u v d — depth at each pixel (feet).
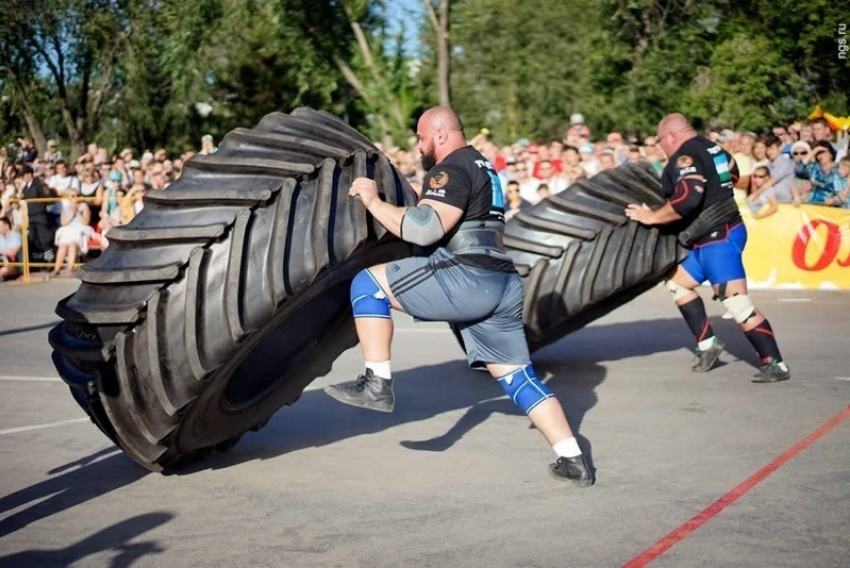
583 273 22.82
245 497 15.53
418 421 20.49
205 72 80.59
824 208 42.45
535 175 47.73
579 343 30.35
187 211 15.23
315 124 16.83
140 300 14.92
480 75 77.92
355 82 65.92
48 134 92.99
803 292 42.19
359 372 26.30
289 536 13.64
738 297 23.70
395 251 17.52
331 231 15.08
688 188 22.75
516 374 15.78
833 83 65.82
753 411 20.68
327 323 18.04
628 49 69.77
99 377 15.30
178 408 14.92
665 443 18.22
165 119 87.86
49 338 16.12
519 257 23.16
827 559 12.35
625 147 47.26
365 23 64.80
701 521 13.84
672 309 38.50
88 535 13.85
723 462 16.85
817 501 14.61
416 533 13.62
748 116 65.51
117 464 17.72
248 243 14.90
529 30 74.79
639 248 23.16
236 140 16.10
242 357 15.38
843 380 23.81
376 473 16.72
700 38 67.15
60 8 81.15
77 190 57.98
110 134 88.28
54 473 17.19
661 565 12.26
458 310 15.14
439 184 14.98
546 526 13.78
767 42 64.49
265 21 68.49
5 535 13.89
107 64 84.79
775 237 43.21
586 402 21.89
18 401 23.50
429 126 15.74
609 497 15.03
